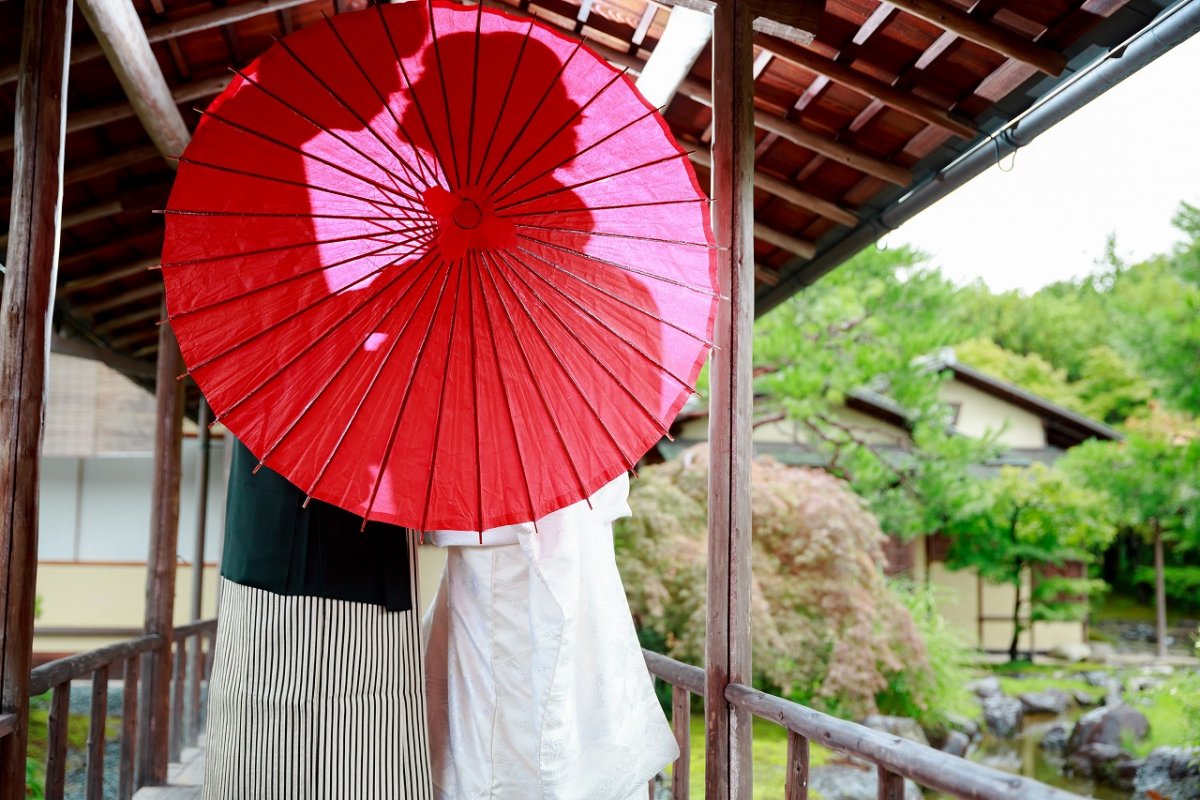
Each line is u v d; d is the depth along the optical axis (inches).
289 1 149.6
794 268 213.9
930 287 509.7
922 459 553.3
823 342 475.8
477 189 74.7
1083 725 428.5
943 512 590.2
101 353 298.8
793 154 174.4
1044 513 636.1
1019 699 524.7
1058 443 748.0
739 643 111.7
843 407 617.3
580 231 77.4
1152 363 520.1
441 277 74.0
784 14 120.2
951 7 125.4
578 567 81.0
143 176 201.8
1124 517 646.5
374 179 73.5
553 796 79.4
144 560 473.7
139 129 182.4
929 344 474.0
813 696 387.5
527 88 74.8
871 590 405.4
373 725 76.7
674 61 139.3
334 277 72.2
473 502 71.7
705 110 172.4
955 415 722.8
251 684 76.4
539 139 75.5
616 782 83.8
